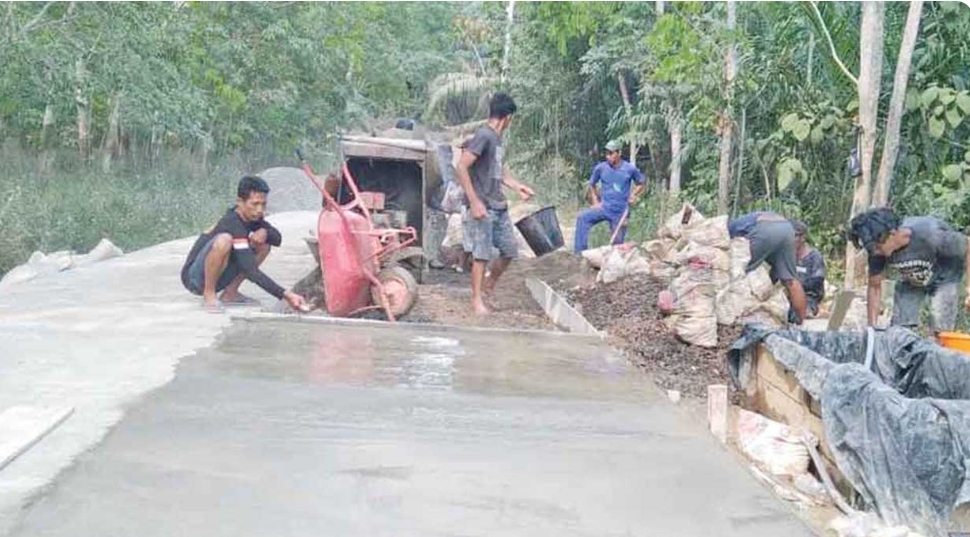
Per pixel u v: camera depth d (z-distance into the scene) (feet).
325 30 87.56
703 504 11.39
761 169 46.16
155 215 57.77
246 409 14.32
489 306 30.17
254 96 82.79
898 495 15.42
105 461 11.79
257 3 79.97
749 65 45.27
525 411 15.12
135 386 15.40
